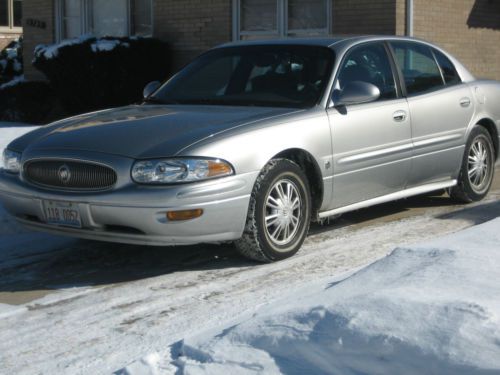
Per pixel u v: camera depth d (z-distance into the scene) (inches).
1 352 177.2
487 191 325.1
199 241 222.1
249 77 270.4
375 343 135.4
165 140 223.1
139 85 593.6
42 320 196.9
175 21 609.3
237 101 263.0
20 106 655.1
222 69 278.8
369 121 263.0
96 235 225.9
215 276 228.4
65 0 681.6
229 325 163.6
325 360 139.1
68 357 173.3
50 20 688.4
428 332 133.6
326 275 224.4
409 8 507.2
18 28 879.1
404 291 151.9
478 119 313.1
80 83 587.5
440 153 294.4
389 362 133.3
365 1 517.7
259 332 148.6
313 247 256.1
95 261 249.3
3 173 245.3
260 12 569.6
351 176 258.1
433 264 170.2
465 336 130.7
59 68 588.4
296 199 241.9
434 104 291.0
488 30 578.6
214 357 146.9
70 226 227.3
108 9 658.2
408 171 281.1
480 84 318.7
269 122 235.9
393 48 287.0
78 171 225.1
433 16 529.0
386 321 138.9
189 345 153.3
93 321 194.9
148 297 211.9
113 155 221.3
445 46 542.3
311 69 263.7
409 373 131.3
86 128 241.0
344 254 246.4
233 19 579.8
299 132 240.2
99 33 665.6
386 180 272.8
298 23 553.3
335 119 252.1
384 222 290.7
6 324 194.7
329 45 271.1
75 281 229.1
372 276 169.8
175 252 256.1
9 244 270.8
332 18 534.0
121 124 239.3
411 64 292.5
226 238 225.8
